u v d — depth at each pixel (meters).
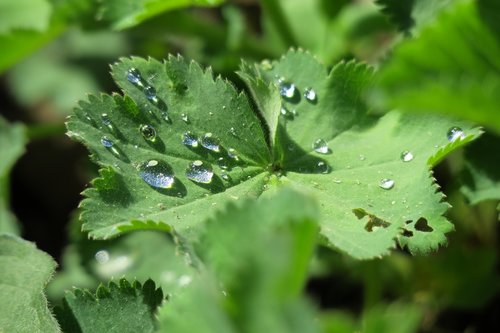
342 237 0.31
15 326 0.32
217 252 0.28
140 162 0.32
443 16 0.31
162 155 0.32
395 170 0.33
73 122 0.32
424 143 0.33
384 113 0.34
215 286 0.28
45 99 0.46
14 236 0.33
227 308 0.27
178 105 0.33
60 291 0.38
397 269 0.38
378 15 0.42
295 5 0.42
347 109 0.34
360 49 0.41
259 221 0.27
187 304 0.28
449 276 0.38
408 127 0.33
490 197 0.33
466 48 0.30
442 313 0.38
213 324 0.27
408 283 0.38
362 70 0.34
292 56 0.34
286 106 0.34
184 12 0.41
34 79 0.46
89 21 0.40
